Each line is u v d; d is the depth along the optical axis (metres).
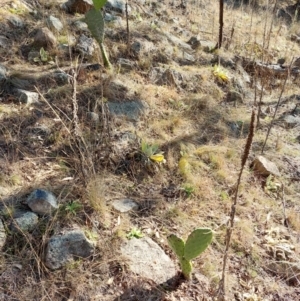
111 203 2.06
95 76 2.94
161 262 1.83
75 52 3.16
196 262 1.89
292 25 5.52
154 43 3.64
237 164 2.58
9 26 3.20
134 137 2.50
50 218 1.85
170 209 2.11
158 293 1.71
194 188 2.26
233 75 3.61
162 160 2.37
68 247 1.76
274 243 2.05
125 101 2.82
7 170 2.10
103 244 1.83
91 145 2.32
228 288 1.80
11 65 2.88
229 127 2.92
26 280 1.66
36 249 1.75
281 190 2.44
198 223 2.08
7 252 1.73
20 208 1.90
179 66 3.50
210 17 4.97
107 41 3.40
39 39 3.10
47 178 2.11
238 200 2.29
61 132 2.37
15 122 2.40
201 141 2.69
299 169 2.66
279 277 1.92
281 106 3.40
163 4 4.80
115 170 2.28
